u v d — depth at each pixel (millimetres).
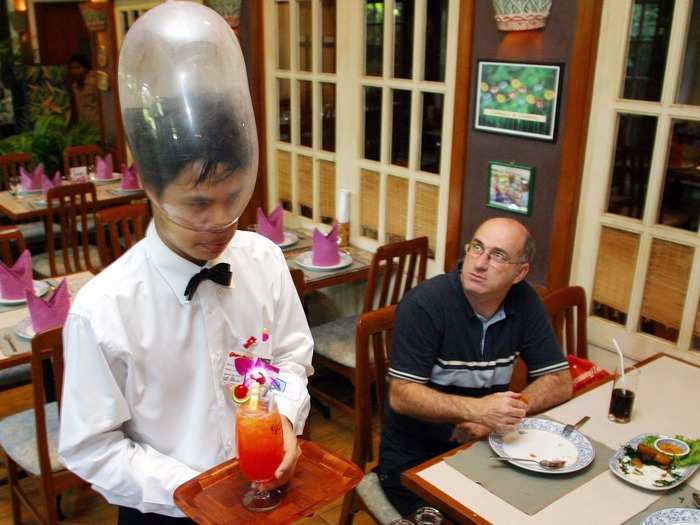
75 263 3727
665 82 2064
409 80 2891
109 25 5234
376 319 1948
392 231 3178
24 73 6684
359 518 2359
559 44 2268
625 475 1432
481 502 1352
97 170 4797
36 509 2162
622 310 2346
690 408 1760
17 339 2238
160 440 1216
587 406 1765
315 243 3018
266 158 3809
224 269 1185
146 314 1138
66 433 1116
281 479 1083
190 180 938
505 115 2494
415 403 1708
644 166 2186
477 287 1703
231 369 1230
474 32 2539
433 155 2896
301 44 3430
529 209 2498
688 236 2104
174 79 905
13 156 4879
